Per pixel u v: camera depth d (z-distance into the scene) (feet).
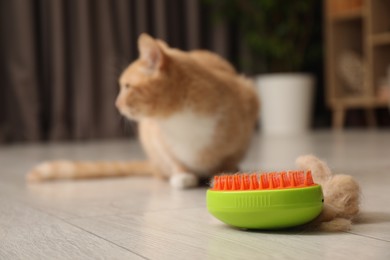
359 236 2.74
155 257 2.46
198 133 5.10
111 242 2.81
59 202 4.37
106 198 4.53
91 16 13.33
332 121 15.89
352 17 13.93
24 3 12.56
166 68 4.93
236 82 5.61
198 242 2.74
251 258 2.38
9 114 12.90
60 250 2.68
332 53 14.32
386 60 13.57
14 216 3.74
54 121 13.14
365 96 13.78
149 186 5.29
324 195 3.00
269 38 14.10
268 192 2.81
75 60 13.28
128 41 13.66
